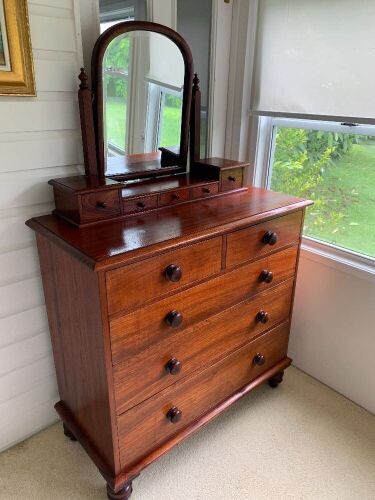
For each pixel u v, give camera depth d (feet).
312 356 6.21
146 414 4.09
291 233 4.91
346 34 4.55
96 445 4.35
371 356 5.41
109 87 4.12
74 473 4.66
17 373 4.76
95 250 3.26
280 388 6.06
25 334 4.67
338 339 5.76
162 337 3.88
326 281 5.66
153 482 4.57
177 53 4.52
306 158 5.74
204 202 4.64
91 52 4.22
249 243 4.35
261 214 4.26
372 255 5.32
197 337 4.26
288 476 4.67
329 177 5.52
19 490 4.46
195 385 4.52
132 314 3.52
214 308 4.30
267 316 5.00
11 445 5.00
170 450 4.84
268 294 4.99
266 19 5.28
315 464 4.83
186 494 4.44
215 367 4.67
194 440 5.13
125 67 4.17
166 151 4.88
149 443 4.28
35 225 3.93
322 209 5.74
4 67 3.61
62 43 3.92
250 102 5.85
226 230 3.93
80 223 3.77
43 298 4.68
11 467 4.73
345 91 4.73
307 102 5.13
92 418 4.24
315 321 6.00
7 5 3.46
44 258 4.15
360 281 5.26
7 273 4.30
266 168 6.25
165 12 4.67
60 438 5.14
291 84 5.24
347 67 4.64
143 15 4.52
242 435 5.21
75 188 3.75
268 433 5.25
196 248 3.79
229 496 4.43
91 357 3.78
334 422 5.45
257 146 6.05
